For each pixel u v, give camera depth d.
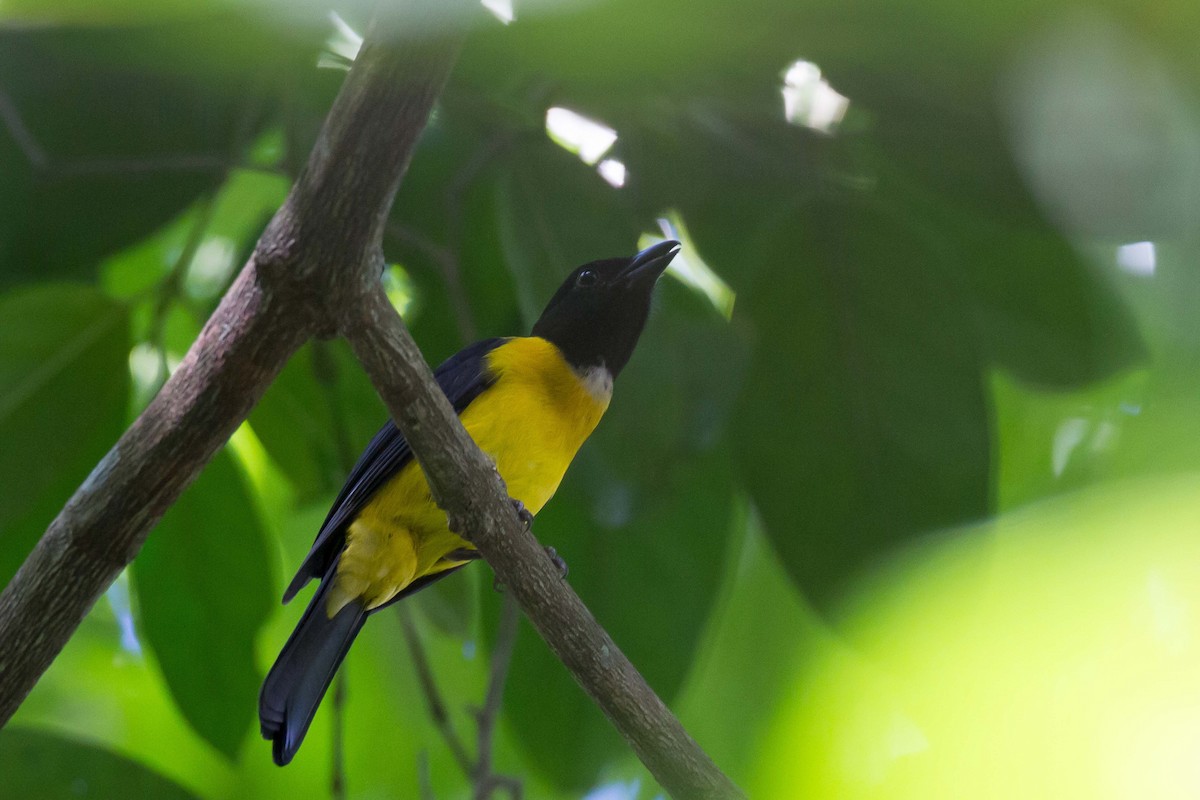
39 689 12.10
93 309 8.07
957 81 6.55
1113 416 9.52
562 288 9.20
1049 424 9.95
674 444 7.98
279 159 9.53
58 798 8.41
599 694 6.43
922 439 7.85
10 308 7.95
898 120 7.10
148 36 7.22
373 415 9.62
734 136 8.12
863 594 7.73
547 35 6.73
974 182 7.40
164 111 8.05
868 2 5.98
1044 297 8.60
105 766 8.51
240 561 9.11
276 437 9.65
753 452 7.96
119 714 12.23
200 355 5.77
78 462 8.52
